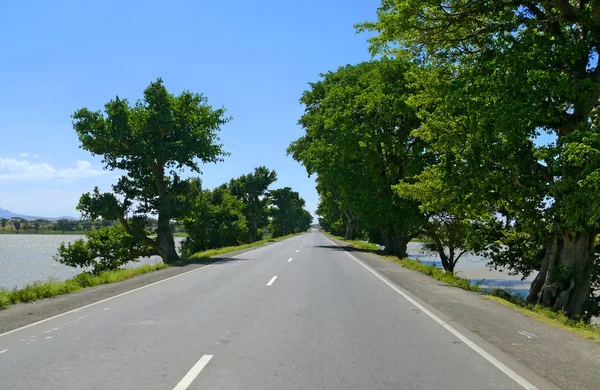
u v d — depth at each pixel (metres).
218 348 6.58
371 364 5.80
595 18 12.68
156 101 31.67
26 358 6.12
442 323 8.45
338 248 41.75
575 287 14.04
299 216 151.25
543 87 12.09
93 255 35.75
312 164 41.94
